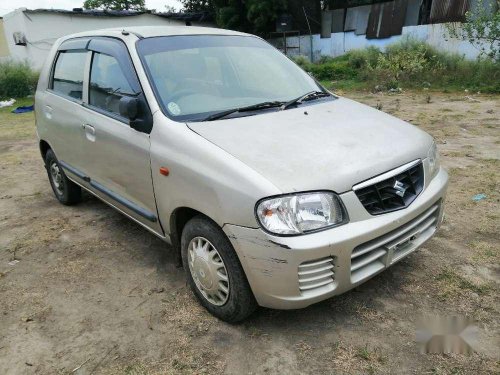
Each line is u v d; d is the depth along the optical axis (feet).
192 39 11.98
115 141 10.91
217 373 7.89
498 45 42.73
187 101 10.22
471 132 23.47
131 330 9.14
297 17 73.00
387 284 10.15
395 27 58.49
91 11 67.00
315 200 7.63
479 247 11.50
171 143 9.25
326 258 7.68
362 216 7.99
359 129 9.70
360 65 52.42
